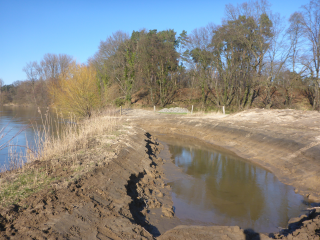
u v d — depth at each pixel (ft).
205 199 25.32
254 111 71.67
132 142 40.16
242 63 107.24
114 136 42.78
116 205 19.04
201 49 111.55
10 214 15.07
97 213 17.06
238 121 62.39
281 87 103.04
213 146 52.03
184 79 158.30
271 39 92.17
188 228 18.44
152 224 19.60
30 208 16.03
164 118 86.02
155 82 148.56
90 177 22.38
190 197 25.81
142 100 150.20
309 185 27.02
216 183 29.96
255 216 21.68
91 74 90.84
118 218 17.19
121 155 31.07
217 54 111.34
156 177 30.40
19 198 17.21
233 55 107.34
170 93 147.64
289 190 27.27
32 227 14.06
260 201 24.75
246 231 18.56
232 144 50.80
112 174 24.49
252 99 112.37
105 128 50.39
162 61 136.87
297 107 95.30
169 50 134.62
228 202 24.64
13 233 13.42
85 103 86.94
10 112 124.06
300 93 104.99
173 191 27.40
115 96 133.39
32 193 18.15
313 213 20.33
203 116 82.94
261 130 48.98
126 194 21.33
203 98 124.36
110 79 135.44
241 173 33.60
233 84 119.34
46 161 26.43
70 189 19.30
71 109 87.25
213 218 21.36
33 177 21.40
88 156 28.91
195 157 42.65
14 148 39.45
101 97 101.71
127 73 136.26
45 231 13.88
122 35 148.66
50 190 18.74
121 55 144.77
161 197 25.14
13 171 23.80
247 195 26.30
